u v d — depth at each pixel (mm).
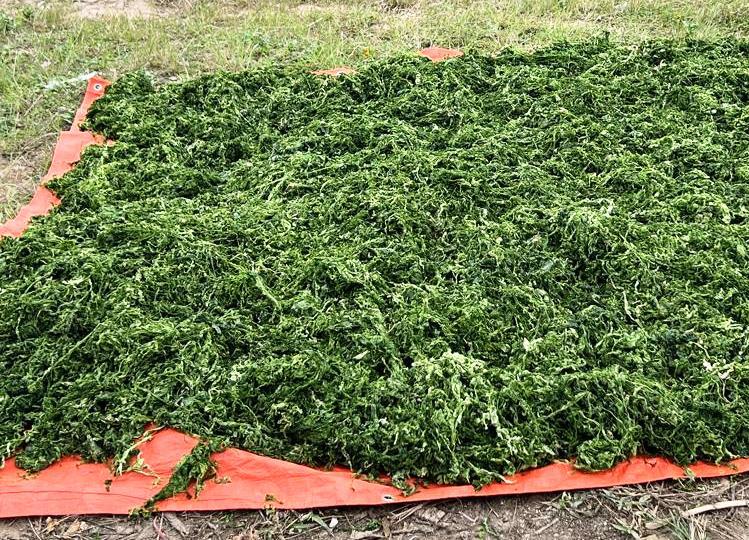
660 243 4789
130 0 8859
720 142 5828
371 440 3607
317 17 8375
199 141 5945
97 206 5215
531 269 4652
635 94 6461
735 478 3592
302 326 4211
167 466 3574
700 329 4199
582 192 5344
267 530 3385
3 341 4145
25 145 6188
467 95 6465
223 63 7461
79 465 3619
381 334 4090
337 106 6359
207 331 4156
